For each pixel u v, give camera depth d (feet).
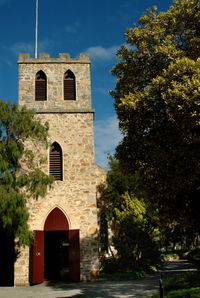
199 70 44.50
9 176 61.46
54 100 83.41
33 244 74.23
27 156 69.67
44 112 82.23
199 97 42.16
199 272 63.41
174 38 52.60
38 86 84.69
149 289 61.67
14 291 65.72
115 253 95.30
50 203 77.87
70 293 61.00
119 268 86.84
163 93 45.73
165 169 47.67
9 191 61.36
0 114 64.44
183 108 42.50
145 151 51.72
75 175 79.71
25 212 62.18
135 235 85.56
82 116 83.10
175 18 52.21
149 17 55.01
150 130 49.67
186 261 136.36
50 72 85.25
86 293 60.29
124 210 87.71
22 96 83.05
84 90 84.79
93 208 78.38
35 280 73.05
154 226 88.02
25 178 63.93
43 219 77.00
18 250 75.05
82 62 86.33
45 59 85.51
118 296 55.77
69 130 81.97
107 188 95.66
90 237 77.00
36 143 80.12
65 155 80.53
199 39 49.60
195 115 41.65
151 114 48.67
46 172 79.00
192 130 44.96
